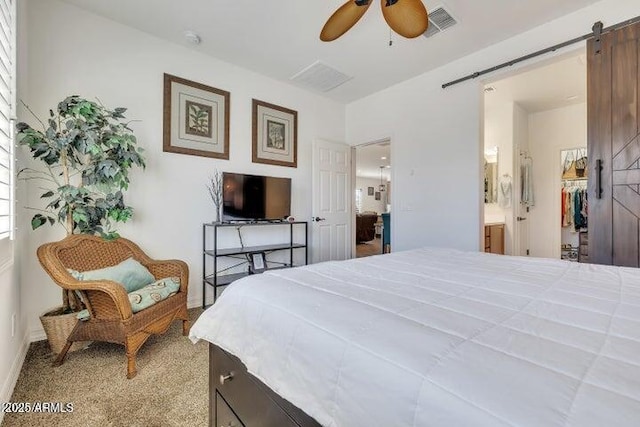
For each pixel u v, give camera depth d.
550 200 4.75
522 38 2.72
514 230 4.37
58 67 2.37
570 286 1.11
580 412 0.44
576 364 0.55
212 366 1.23
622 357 0.58
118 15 2.54
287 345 0.84
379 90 4.05
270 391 0.92
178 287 2.32
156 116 2.85
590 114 2.33
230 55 3.18
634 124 2.14
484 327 0.73
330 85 3.90
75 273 1.92
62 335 1.97
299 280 1.22
